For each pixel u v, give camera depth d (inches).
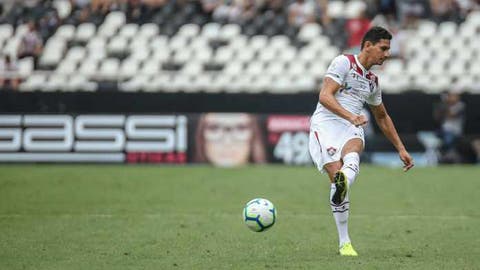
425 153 2834.6
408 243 1408.7
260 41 3767.2
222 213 1774.1
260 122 2778.1
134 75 3555.6
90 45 3747.5
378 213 1788.9
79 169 2598.4
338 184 1175.6
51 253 1290.6
